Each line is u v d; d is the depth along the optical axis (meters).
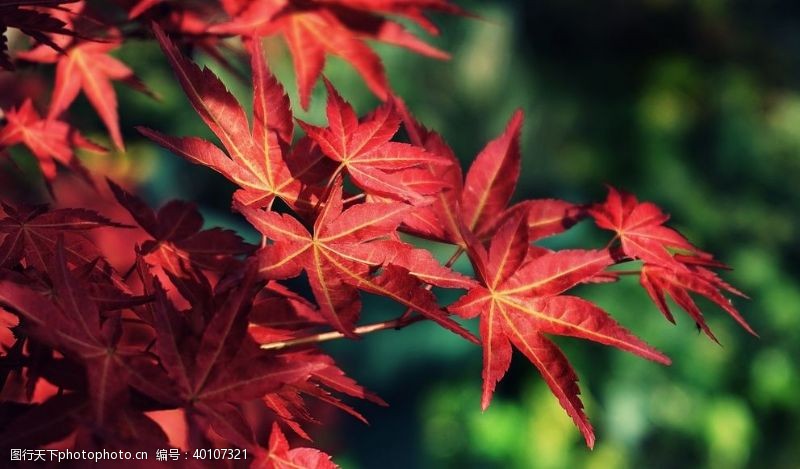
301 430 0.55
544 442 2.50
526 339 0.55
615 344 0.55
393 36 0.65
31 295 0.50
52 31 0.56
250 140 0.54
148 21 0.64
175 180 2.49
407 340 3.07
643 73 3.08
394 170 0.56
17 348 0.52
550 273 0.55
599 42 3.12
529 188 3.07
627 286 2.56
